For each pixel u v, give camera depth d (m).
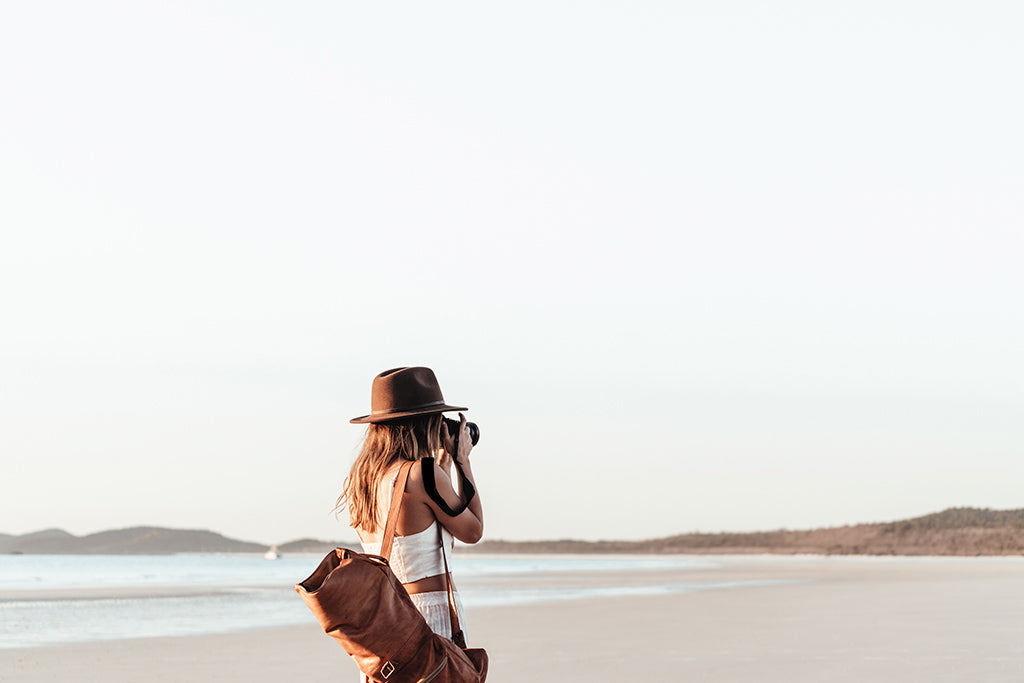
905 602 18.17
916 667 8.06
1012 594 20.75
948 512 139.38
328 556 2.67
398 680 2.62
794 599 20.53
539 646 10.54
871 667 8.12
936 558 102.88
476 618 15.51
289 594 27.41
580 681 7.61
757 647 10.05
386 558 2.72
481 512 2.98
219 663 9.46
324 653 10.45
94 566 101.00
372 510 2.95
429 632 2.68
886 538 133.88
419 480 2.85
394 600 2.61
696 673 7.99
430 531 2.88
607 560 126.81
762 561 94.50
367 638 2.57
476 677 2.74
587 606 19.03
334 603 2.51
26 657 10.19
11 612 18.73
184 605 21.47
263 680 8.16
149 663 9.52
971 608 15.91
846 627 12.42
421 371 3.05
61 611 19.12
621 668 8.41
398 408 2.98
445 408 2.99
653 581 37.06
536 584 34.66
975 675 7.52
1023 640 10.25
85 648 11.23
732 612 16.38
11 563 118.38
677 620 14.55
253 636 12.83
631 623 14.04
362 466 3.00
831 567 58.62
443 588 2.87
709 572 50.72
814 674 7.79
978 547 118.69
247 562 145.00
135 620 16.41
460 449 3.06
